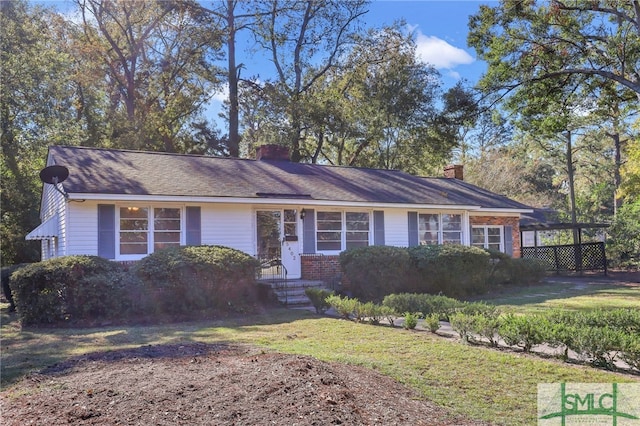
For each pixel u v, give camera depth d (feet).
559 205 124.36
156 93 97.19
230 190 47.09
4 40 71.20
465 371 18.75
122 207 42.91
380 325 30.50
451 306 30.27
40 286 33.37
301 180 56.24
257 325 31.42
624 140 102.06
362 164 104.58
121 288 34.22
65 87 78.95
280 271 50.24
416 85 96.37
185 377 15.61
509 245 67.26
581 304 39.88
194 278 35.94
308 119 92.68
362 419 12.38
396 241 57.16
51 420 12.50
